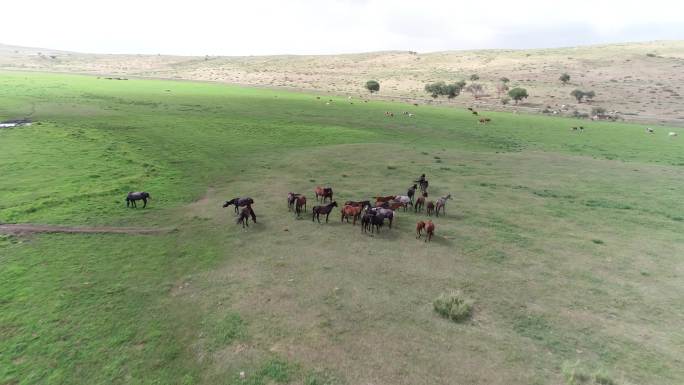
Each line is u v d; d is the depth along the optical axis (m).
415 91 159.75
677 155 50.12
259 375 11.18
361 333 13.12
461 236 22.14
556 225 24.22
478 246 20.72
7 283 16.00
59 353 12.10
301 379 11.01
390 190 31.44
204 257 19.05
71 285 16.05
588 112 107.19
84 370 11.45
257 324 13.54
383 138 58.84
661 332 13.53
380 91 160.75
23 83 98.44
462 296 15.48
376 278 16.98
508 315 14.41
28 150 38.78
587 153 51.59
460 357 11.99
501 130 70.88
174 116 66.00
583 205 28.53
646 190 32.62
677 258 19.59
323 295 15.48
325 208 23.72
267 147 48.88
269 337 12.85
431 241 21.31
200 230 22.64
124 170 35.12
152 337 12.96
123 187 30.34
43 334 12.95
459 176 36.75
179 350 12.35
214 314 14.16
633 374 11.36
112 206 26.11
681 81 138.62
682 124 86.31
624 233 23.05
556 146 56.47
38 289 15.63
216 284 16.38
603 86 144.62
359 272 17.50
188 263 18.42
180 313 14.29
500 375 11.24
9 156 36.44
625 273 17.97
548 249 20.56
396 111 92.06
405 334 13.10
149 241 20.95
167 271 17.61
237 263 18.36
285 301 15.02
